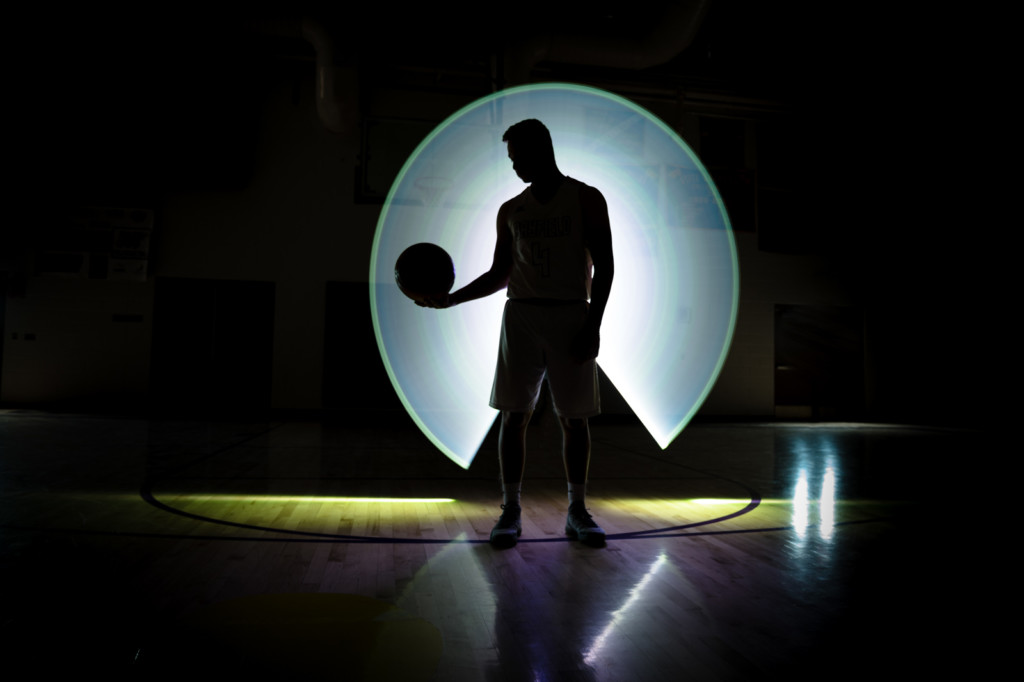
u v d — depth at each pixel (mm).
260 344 7215
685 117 8055
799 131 8266
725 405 7953
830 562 1533
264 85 7348
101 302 6992
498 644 998
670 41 6473
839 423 7867
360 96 7102
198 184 7055
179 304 7102
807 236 8258
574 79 7715
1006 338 7738
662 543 1717
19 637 976
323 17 6344
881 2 5871
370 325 7344
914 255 8242
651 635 1051
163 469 3012
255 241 7262
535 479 3072
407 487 2715
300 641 984
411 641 999
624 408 7625
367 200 7426
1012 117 7105
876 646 1015
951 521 2062
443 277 1751
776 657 968
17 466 2955
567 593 1264
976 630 1088
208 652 931
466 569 1425
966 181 7734
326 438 5043
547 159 1750
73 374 6930
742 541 1753
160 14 6191
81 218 6973
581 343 1676
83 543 1579
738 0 6156
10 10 6027
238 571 1368
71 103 6637
